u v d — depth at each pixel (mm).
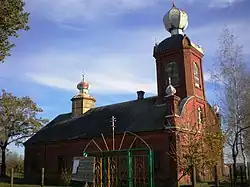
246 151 31078
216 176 26203
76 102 48312
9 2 15836
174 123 32875
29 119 51438
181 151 29641
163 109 36688
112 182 28672
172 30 42438
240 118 29078
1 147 51469
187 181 32531
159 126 34125
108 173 26891
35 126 51500
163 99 38406
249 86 32312
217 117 37625
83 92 48969
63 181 38750
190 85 38188
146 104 39906
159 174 32781
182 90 38094
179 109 35156
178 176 31328
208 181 32562
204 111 38781
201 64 41531
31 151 46656
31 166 45875
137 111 39344
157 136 33969
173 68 39469
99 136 38844
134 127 36281
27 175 45781
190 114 35969
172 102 34281
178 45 39281
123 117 39594
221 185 29312
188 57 39125
